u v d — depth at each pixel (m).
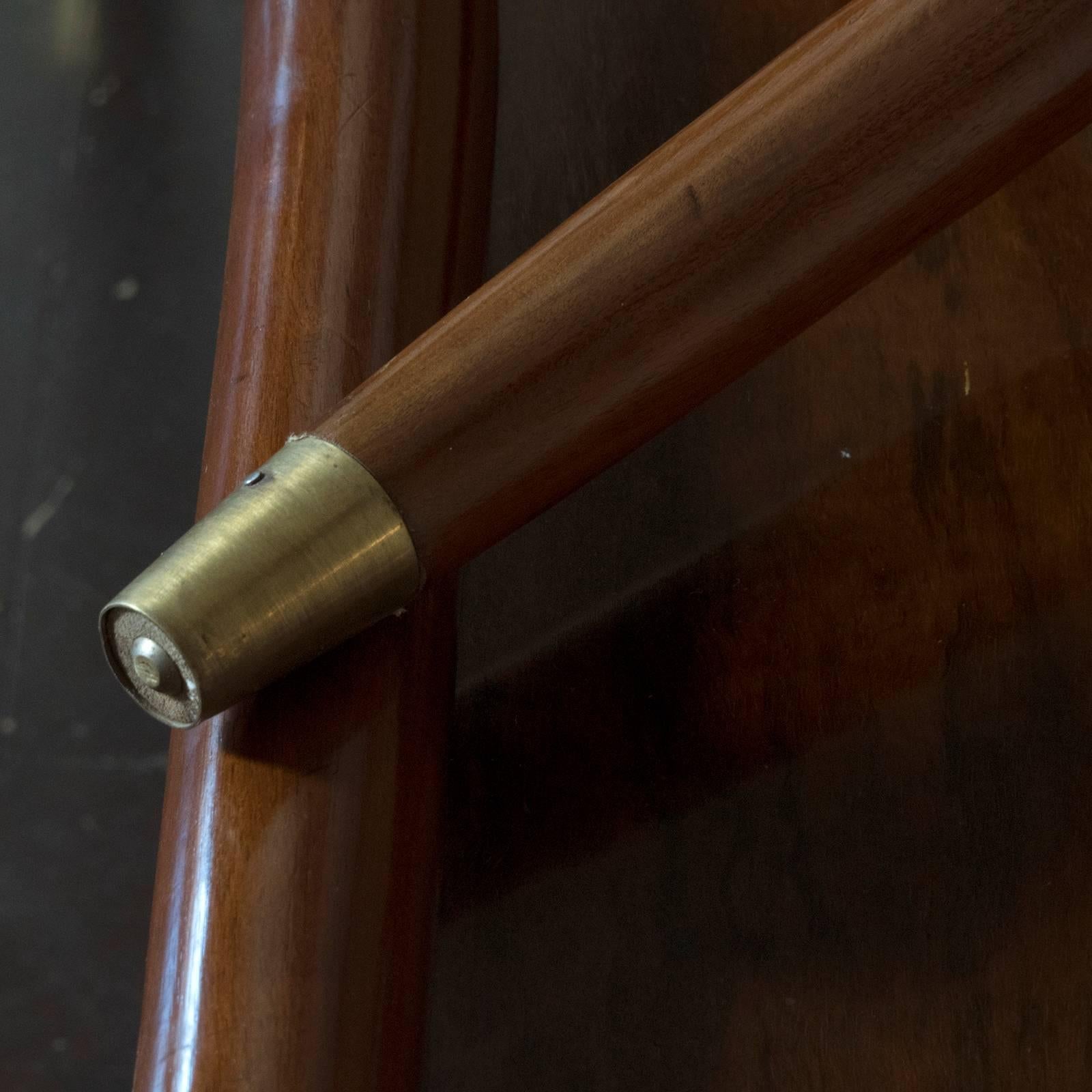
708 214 0.40
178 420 0.61
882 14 0.40
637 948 0.43
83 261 0.65
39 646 0.58
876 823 0.44
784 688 0.45
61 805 0.56
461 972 0.42
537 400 0.39
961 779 0.44
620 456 0.41
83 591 0.59
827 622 0.45
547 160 0.51
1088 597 0.46
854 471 0.47
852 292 0.42
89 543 0.60
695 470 0.47
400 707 0.40
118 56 0.70
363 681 0.40
